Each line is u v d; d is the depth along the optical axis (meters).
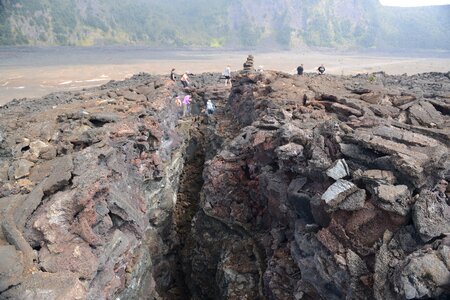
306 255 9.34
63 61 67.38
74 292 7.54
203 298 14.84
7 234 8.43
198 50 118.81
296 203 10.04
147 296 12.51
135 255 11.82
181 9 150.00
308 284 9.26
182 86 30.81
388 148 8.80
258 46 140.75
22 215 8.94
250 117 18.81
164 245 15.80
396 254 7.32
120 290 10.49
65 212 8.90
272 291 10.27
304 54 115.94
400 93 15.62
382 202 7.81
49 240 8.45
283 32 145.75
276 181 11.48
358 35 153.62
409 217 7.66
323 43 148.00
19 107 20.06
